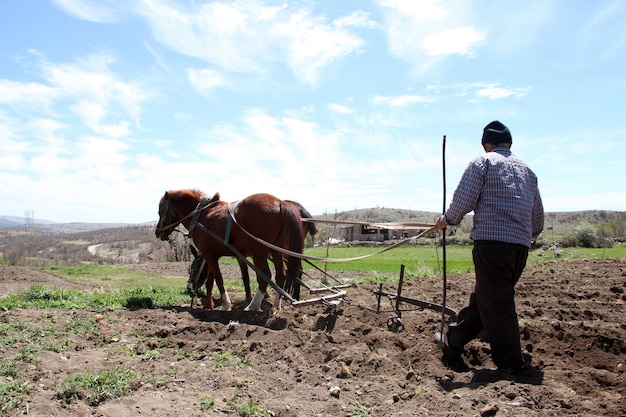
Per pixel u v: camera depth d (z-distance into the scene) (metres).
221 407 4.86
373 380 5.60
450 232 50.19
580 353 6.20
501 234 5.32
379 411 4.77
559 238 42.09
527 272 15.46
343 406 4.84
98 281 18.22
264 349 6.77
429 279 15.07
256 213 9.24
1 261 31.38
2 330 7.30
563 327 7.05
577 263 17.86
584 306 9.33
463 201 5.47
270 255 10.09
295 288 9.24
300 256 8.23
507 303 5.42
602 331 6.82
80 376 5.34
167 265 26.53
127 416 4.59
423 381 5.50
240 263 10.88
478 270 5.49
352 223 8.10
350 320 8.03
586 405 4.48
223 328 7.80
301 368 6.01
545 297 10.73
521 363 5.44
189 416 4.61
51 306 9.35
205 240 9.96
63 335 7.37
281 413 4.77
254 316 8.79
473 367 6.11
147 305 10.12
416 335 7.31
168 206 10.96
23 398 4.82
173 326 8.20
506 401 4.67
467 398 4.74
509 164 5.53
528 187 5.57
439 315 8.30
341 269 23.70
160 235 11.29
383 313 8.52
